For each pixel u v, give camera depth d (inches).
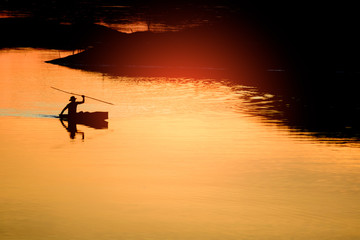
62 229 1259.2
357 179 1722.4
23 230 1251.8
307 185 1647.4
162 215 1359.5
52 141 2330.2
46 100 3708.2
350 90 4660.4
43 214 1360.7
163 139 2396.7
